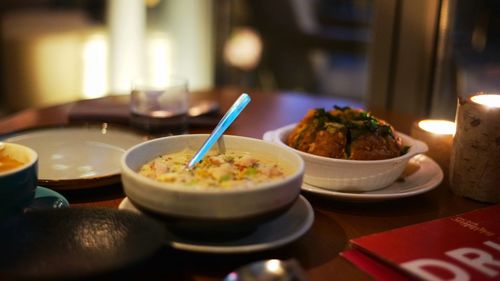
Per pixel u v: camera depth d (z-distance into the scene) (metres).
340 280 0.52
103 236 0.50
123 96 1.14
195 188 0.51
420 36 1.34
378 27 1.43
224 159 0.59
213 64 1.93
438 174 0.71
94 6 2.29
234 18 1.93
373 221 0.63
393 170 0.66
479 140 0.67
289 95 1.19
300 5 1.85
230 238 0.54
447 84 1.34
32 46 2.04
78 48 2.06
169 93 0.93
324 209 0.65
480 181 0.68
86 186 0.65
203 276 0.51
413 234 0.58
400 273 0.53
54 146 0.76
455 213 0.66
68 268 0.45
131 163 0.57
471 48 1.33
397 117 1.04
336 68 1.96
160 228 0.50
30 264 0.46
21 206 0.55
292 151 0.59
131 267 0.46
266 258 0.54
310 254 0.55
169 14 1.89
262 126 0.95
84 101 1.07
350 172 0.65
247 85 1.99
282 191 0.51
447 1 1.29
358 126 0.68
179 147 0.62
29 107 2.13
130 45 1.86
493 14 1.31
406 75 1.40
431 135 0.86
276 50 1.94
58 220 0.52
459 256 0.54
